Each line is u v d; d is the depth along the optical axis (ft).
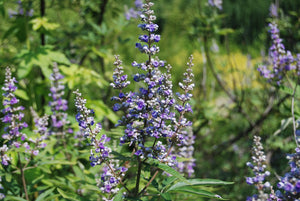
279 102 17.56
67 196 9.25
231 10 25.31
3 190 9.87
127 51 17.12
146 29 7.14
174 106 7.50
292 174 7.14
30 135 12.08
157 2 13.87
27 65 12.73
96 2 17.99
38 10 17.81
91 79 14.28
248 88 21.18
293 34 17.72
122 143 7.45
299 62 12.14
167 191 7.52
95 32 18.16
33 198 11.59
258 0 23.95
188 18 26.27
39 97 15.69
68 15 19.15
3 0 14.90
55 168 12.42
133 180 10.25
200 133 20.79
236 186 16.37
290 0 19.36
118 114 16.44
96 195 10.98
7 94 9.73
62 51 17.47
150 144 8.98
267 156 16.16
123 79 7.48
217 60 23.57
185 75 7.52
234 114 21.56
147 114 7.13
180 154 11.22
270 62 16.74
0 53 15.92
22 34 15.44
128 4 18.03
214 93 23.88
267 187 7.23
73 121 12.98
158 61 7.35
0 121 11.67
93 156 7.63
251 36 23.79
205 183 7.55
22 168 9.71
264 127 18.39
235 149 19.83
